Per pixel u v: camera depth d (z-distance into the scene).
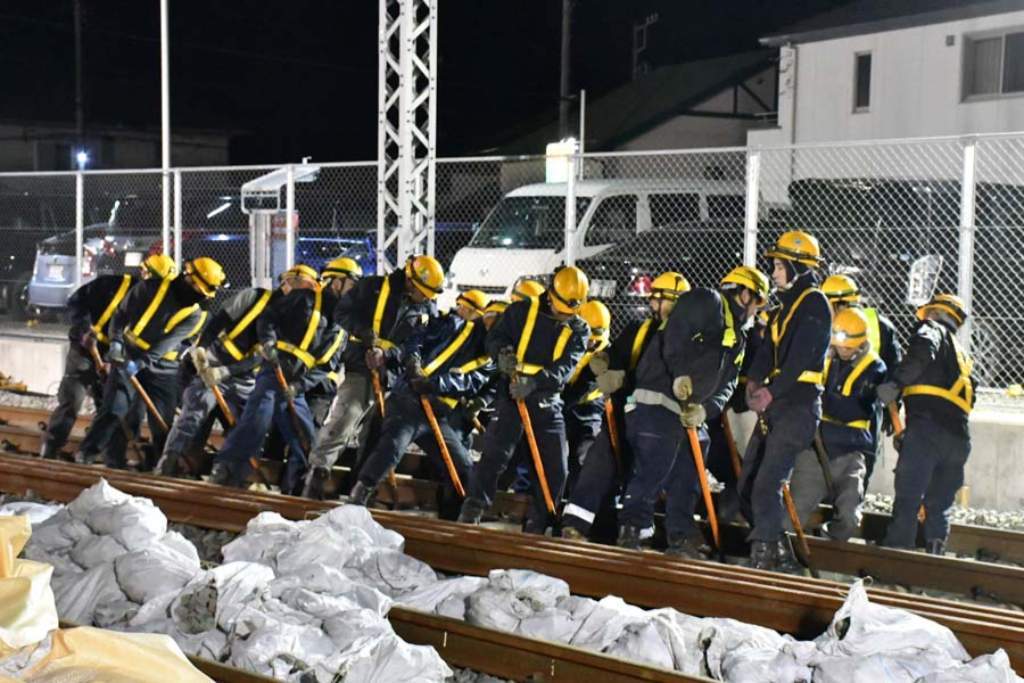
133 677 3.61
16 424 17.89
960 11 27.59
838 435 10.25
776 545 9.86
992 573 9.57
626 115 43.28
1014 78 27.08
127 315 13.09
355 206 23.86
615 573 9.07
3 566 4.46
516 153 46.16
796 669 7.00
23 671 3.82
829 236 17.16
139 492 11.74
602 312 11.86
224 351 12.61
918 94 28.59
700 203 18.73
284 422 12.60
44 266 25.78
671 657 7.41
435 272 11.62
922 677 6.54
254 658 7.12
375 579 8.90
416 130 16.92
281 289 12.84
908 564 9.94
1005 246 16.84
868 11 30.42
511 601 8.05
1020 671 7.41
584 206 18.50
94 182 29.88
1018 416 13.45
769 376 9.98
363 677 6.88
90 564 8.88
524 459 11.75
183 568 8.49
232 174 34.47
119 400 13.29
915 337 9.98
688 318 9.80
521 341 10.60
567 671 7.33
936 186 16.89
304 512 10.75
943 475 10.38
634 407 10.18
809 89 30.89
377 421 12.54
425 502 12.80
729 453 11.23
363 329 11.77
